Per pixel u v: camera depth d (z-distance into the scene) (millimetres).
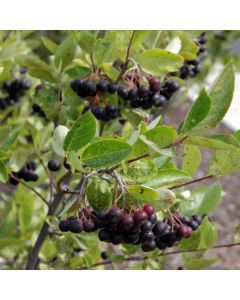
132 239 601
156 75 765
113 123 874
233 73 566
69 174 678
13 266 1005
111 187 608
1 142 695
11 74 1029
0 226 1009
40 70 806
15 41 996
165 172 630
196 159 701
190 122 562
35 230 962
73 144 569
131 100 765
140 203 612
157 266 823
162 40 859
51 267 886
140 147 593
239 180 2209
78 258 878
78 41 767
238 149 574
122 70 755
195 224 707
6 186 1670
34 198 1001
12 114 1141
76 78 807
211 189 755
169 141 583
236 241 777
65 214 773
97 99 771
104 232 604
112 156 562
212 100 569
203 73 1559
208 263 821
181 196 668
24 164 872
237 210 2002
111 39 768
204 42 986
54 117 812
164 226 623
